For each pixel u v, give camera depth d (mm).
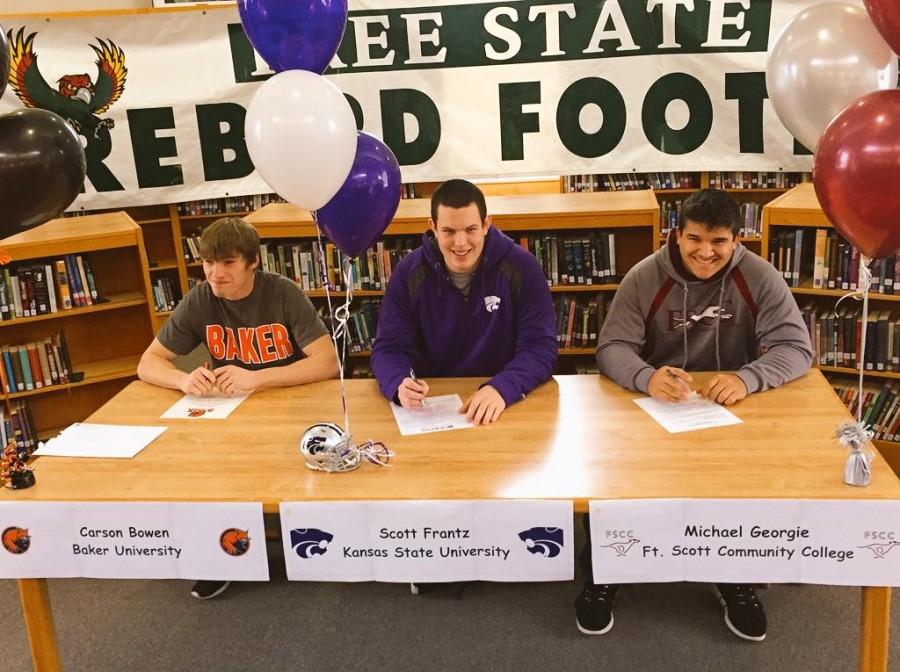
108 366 3758
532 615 2432
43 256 3373
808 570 1644
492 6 3854
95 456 1979
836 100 1982
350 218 2025
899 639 2258
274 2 1803
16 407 3629
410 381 2188
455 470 1818
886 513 1582
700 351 2428
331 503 1717
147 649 2373
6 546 1814
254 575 1780
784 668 2158
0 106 4086
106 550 1801
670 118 3906
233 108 4195
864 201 1602
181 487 1809
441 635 2361
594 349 3533
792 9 3695
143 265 3600
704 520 1642
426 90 3975
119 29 4070
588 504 1661
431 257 2336
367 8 3891
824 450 1807
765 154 3867
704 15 3760
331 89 1837
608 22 3822
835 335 3180
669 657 2219
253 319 2557
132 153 4211
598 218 3275
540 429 2006
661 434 1939
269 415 2184
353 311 3672
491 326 2373
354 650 2316
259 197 5293
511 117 3980
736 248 2320
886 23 1593
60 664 1980
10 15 3982
